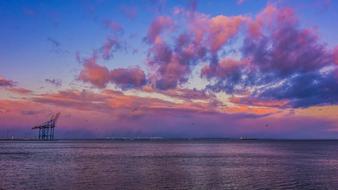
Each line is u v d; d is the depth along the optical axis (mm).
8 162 83812
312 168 71438
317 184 49406
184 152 140125
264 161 90688
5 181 50938
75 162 84438
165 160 92750
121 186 46906
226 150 162875
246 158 102812
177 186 47219
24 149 163750
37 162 84062
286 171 65625
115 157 104562
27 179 53062
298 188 46125
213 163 83688
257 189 45219
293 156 112875
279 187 46844
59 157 103312
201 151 150750
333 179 54438
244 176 58000
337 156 112625
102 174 59625
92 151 145750
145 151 148125
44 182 50062
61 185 47469
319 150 163375
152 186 47094
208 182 50938
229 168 71062
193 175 58906
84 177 55500
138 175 58375
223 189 45031
